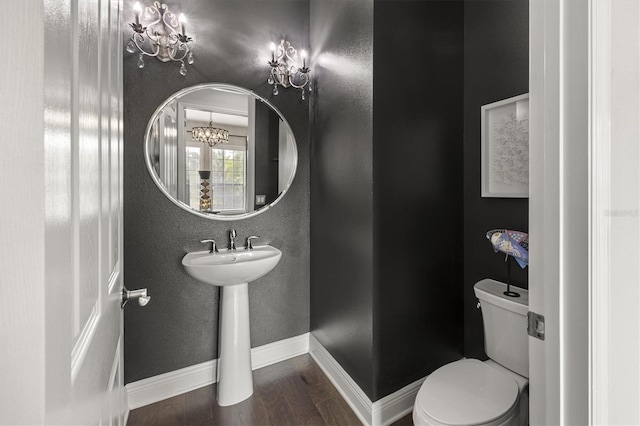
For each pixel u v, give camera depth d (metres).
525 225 1.45
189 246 1.74
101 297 0.55
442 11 1.64
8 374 0.25
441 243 1.67
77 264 0.39
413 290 1.57
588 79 0.51
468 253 1.74
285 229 2.05
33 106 0.25
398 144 1.49
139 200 1.61
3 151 0.24
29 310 0.25
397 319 1.51
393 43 1.46
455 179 1.73
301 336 2.13
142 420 1.50
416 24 1.54
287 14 2.02
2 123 0.24
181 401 1.65
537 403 0.61
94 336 0.48
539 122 0.59
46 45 0.26
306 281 2.14
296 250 2.10
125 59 1.55
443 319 1.69
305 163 2.12
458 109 1.73
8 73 0.24
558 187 0.55
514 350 1.32
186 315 1.74
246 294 1.70
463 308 1.78
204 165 1.77
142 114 1.60
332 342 1.84
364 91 1.46
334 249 1.79
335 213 1.77
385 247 1.46
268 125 1.96
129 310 1.59
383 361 1.47
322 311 1.97
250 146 1.91
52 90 0.27
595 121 0.51
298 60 2.06
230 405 1.61
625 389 0.57
